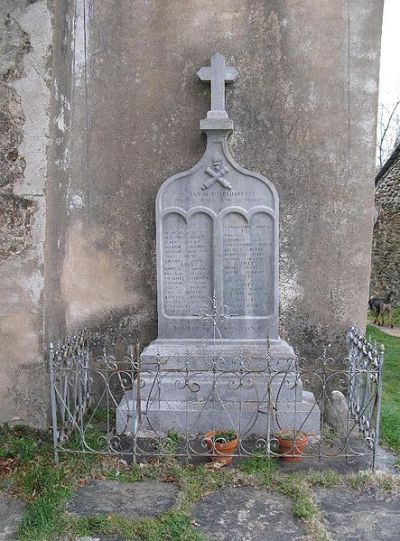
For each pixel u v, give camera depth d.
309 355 5.28
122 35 5.05
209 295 4.92
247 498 3.64
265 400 4.59
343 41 4.95
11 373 4.59
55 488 3.71
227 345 4.83
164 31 5.05
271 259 4.85
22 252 4.48
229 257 4.88
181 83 5.09
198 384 4.48
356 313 5.23
